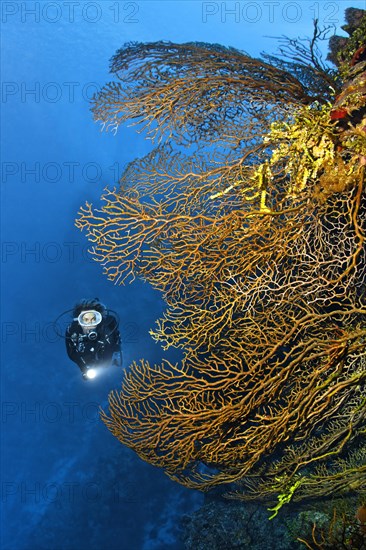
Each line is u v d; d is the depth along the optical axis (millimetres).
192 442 4945
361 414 5078
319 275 4574
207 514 9367
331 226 4883
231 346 4863
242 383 4977
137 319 25234
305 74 6027
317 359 5102
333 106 4641
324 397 4500
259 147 5371
